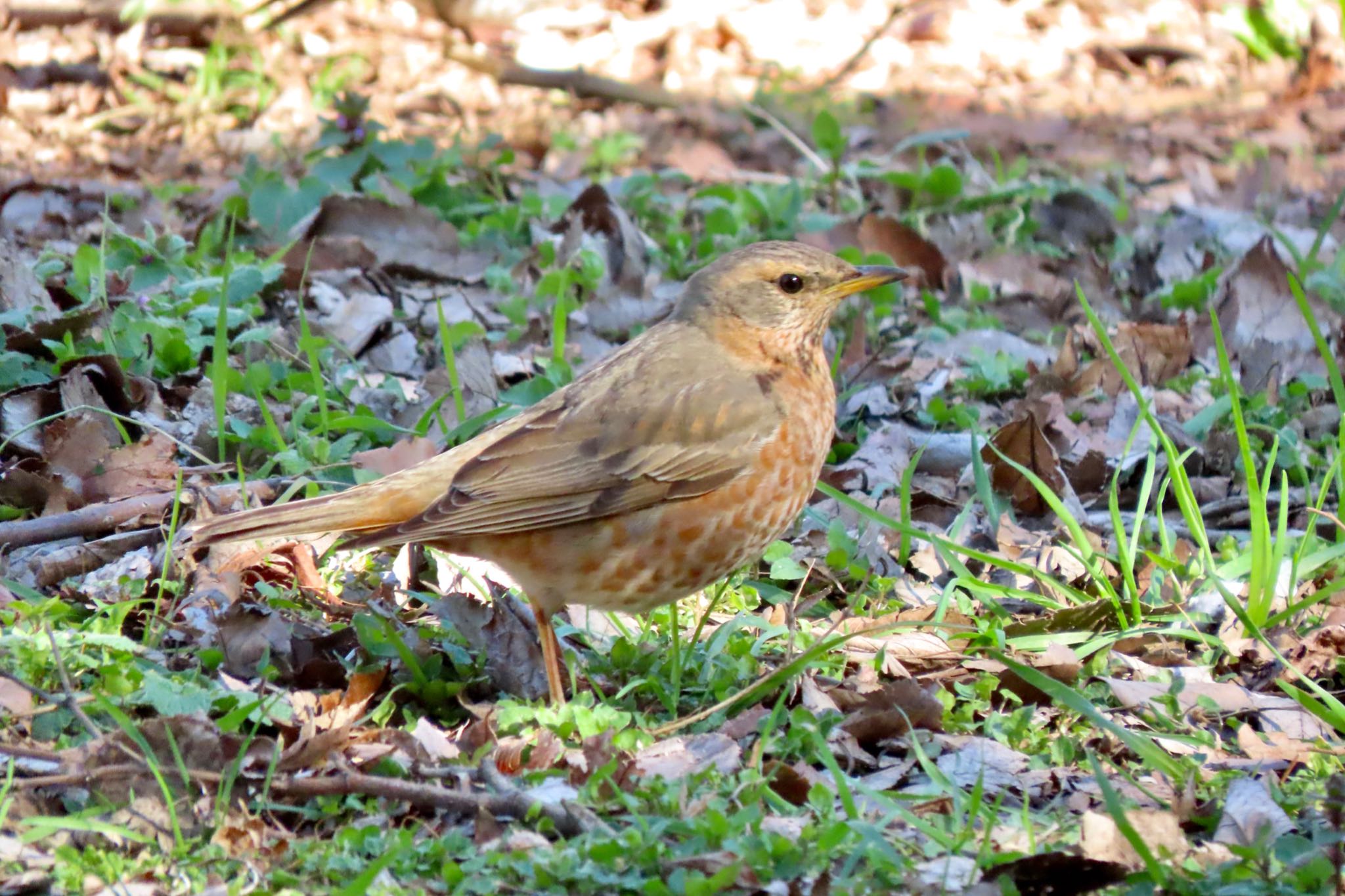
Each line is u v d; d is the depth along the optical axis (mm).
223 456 11461
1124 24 30703
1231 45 30172
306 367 13164
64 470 11141
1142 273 17781
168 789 7363
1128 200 21141
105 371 12125
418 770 8055
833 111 24750
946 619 10211
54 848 7238
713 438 9305
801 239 17516
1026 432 11906
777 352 9781
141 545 10398
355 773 7887
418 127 23062
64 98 23047
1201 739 8914
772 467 9469
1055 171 22531
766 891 7043
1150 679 9609
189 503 10766
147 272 14117
